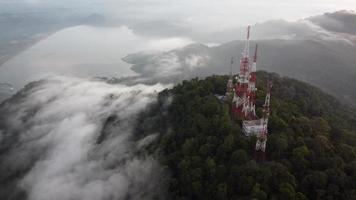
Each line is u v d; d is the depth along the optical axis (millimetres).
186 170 140000
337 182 118375
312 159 129375
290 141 136500
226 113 153250
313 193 118188
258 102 162875
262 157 130625
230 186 125625
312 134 145625
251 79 146375
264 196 115875
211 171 132000
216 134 148250
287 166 127125
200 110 166125
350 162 126812
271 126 146125
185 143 148875
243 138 139625
